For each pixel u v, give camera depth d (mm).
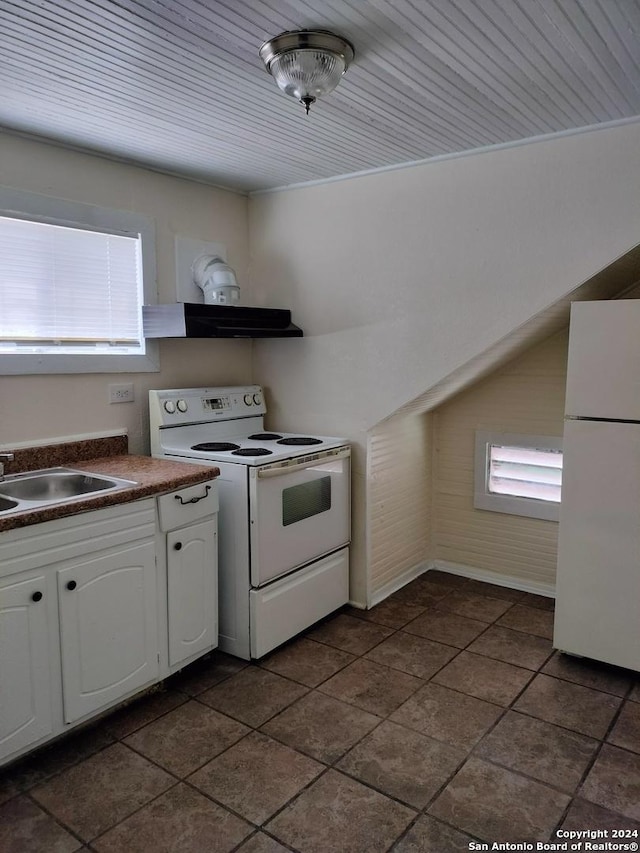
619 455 2457
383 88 2023
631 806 1822
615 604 2523
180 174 3039
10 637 1891
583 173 2422
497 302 2701
